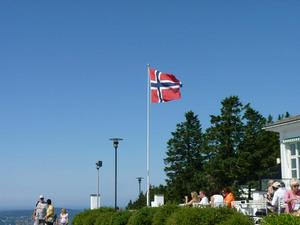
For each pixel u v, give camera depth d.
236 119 45.28
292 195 15.09
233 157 44.69
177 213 17.58
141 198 61.50
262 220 11.79
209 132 45.94
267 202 18.97
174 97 27.47
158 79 27.66
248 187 44.75
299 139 27.05
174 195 53.50
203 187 48.91
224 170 44.31
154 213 21.38
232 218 16.23
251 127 45.62
